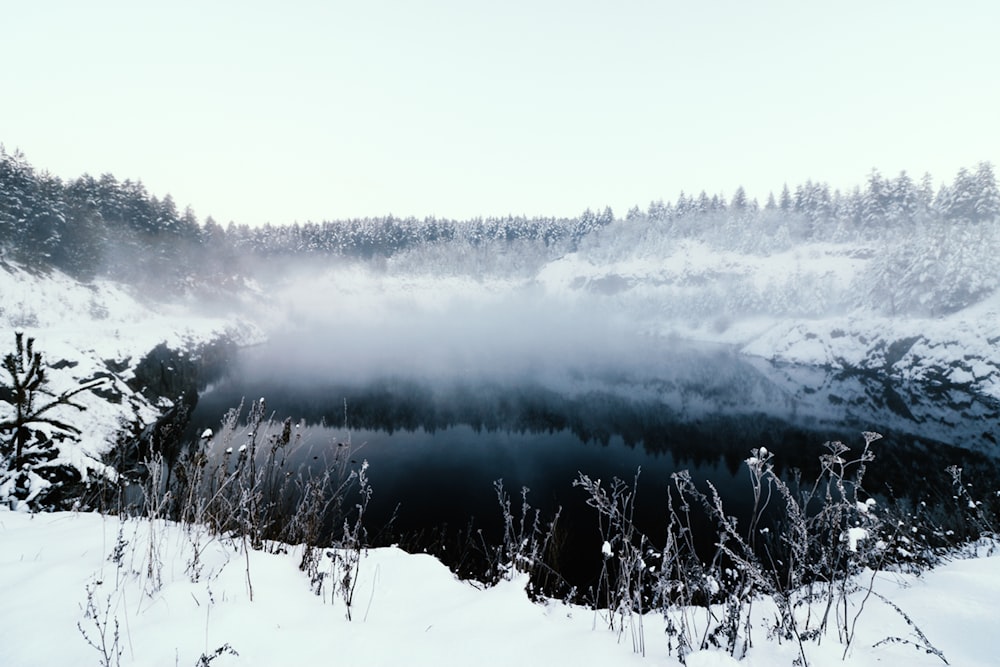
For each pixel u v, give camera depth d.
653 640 2.40
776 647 2.14
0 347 15.45
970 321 34.47
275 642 2.03
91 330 26.80
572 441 25.30
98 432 14.23
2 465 4.50
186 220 72.81
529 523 14.31
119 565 2.39
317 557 3.31
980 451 20.59
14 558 2.78
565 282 128.50
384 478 18.83
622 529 2.88
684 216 127.56
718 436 26.02
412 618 2.61
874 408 30.27
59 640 1.89
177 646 1.89
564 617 2.92
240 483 3.72
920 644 2.05
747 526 12.70
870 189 90.31
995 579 2.63
